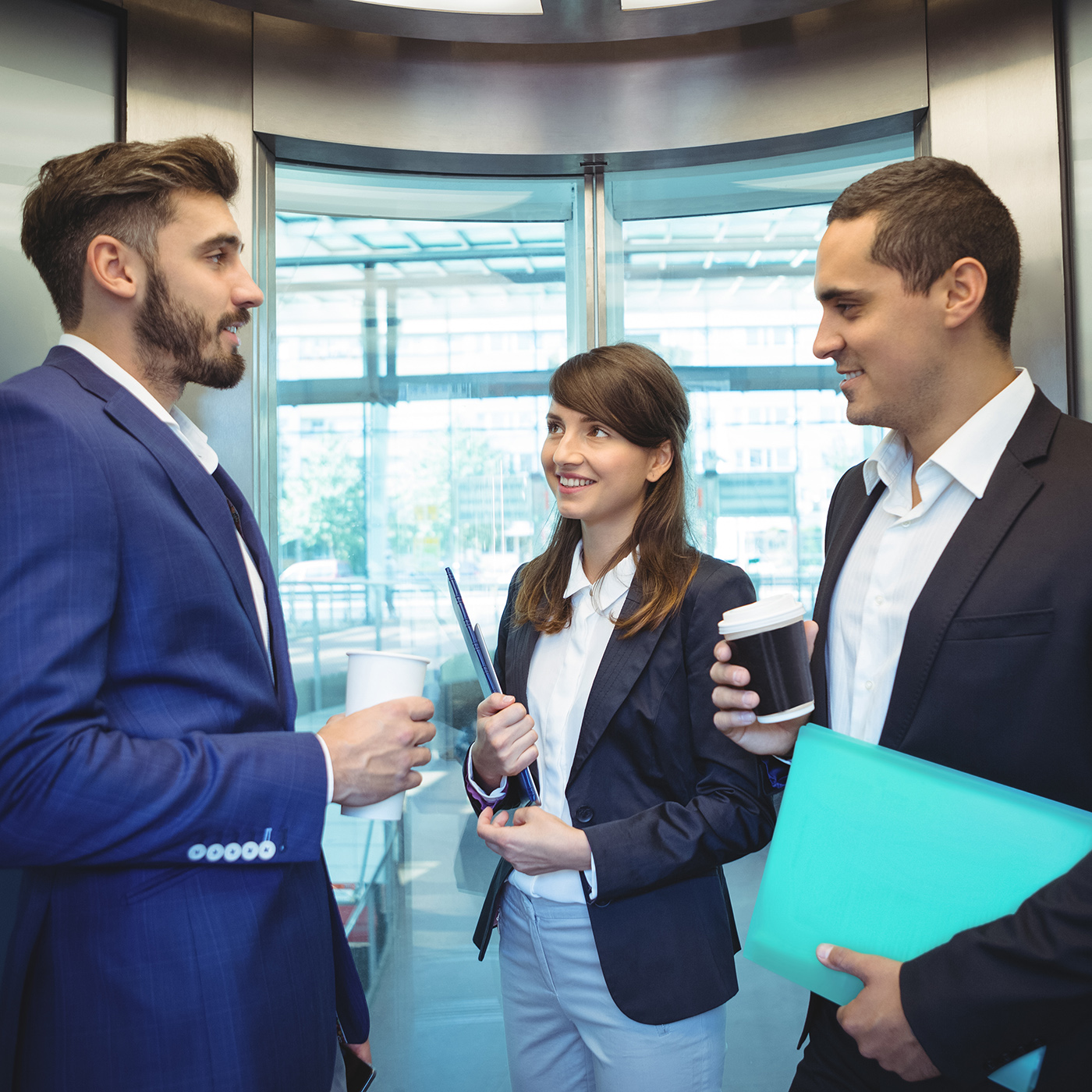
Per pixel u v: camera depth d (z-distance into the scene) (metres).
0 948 1.82
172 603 1.11
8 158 2.05
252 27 2.35
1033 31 2.22
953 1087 1.01
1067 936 0.85
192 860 1.06
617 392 1.54
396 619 2.60
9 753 0.94
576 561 1.66
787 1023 2.39
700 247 2.66
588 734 1.48
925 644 1.07
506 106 2.47
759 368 2.63
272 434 2.46
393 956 2.51
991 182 2.25
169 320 1.21
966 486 1.10
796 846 1.08
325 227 2.61
